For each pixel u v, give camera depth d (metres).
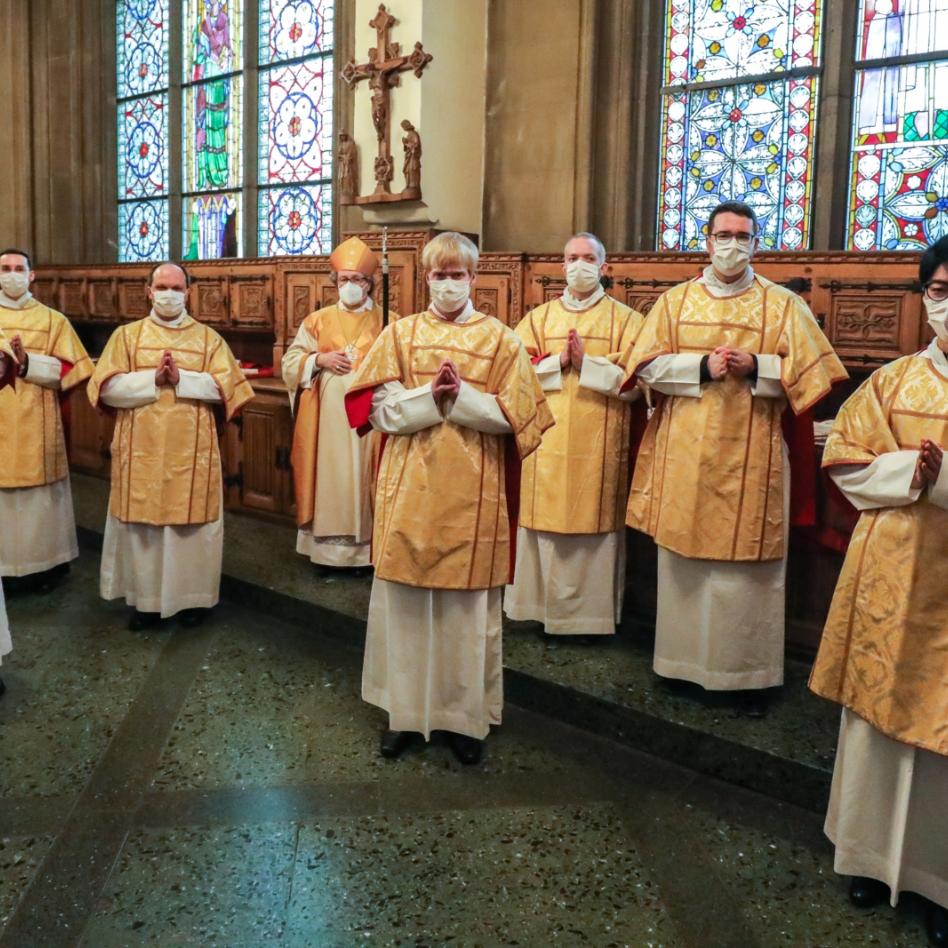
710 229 3.00
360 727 3.24
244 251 7.00
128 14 7.71
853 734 2.27
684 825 2.67
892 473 2.13
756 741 2.88
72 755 3.03
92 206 7.88
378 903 2.31
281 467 5.30
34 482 4.41
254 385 5.38
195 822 2.65
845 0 4.37
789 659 3.56
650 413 3.54
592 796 2.82
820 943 2.18
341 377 4.33
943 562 2.09
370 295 4.55
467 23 5.25
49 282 7.56
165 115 7.48
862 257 3.78
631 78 4.89
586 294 3.62
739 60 4.73
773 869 2.47
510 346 2.85
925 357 2.21
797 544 3.50
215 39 7.08
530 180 5.17
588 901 2.33
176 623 4.20
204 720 3.28
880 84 4.35
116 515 3.96
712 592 3.04
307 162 6.55
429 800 2.78
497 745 3.12
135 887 2.36
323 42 6.36
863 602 2.21
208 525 4.05
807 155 4.55
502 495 2.89
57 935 2.18
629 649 3.62
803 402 2.92
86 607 4.41
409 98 5.15
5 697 3.46
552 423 2.93
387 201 5.25
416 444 2.83
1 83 7.79
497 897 2.34
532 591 3.75
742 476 2.96
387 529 2.87
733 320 2.99
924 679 2.11
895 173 4.33
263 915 2.26
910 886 2.23
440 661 2.98
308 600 4.13
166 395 3.86
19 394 4.35
